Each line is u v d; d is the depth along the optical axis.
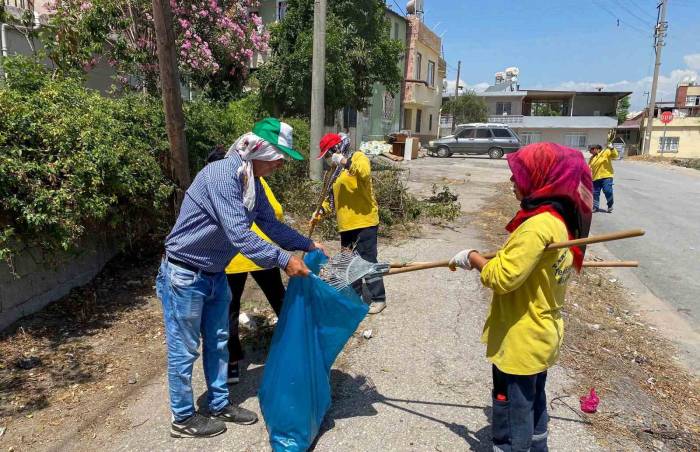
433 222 9.14
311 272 3.03
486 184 15.02
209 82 11.55
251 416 3.21
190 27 9.40
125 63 8.33
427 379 3.73
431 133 34.53
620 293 6.36
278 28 14.21
